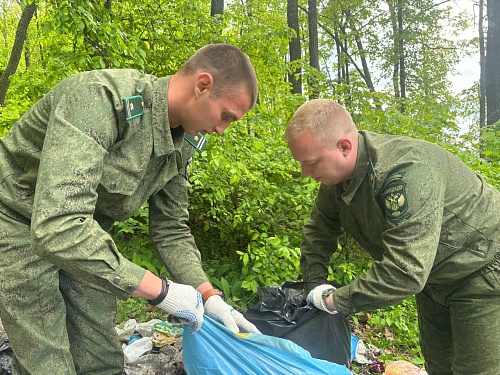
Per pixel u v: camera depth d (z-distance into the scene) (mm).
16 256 1764
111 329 2080
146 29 6176
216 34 6820
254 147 4348
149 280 1584
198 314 1677
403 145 1960
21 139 1757
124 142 1699
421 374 2527
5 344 2344
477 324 2143
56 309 1844
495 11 14727
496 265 2102
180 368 2389
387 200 1881
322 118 1928
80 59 4648
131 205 1896
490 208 2102
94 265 1482
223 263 4453
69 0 4516
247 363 1823
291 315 2141
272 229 4340
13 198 1767
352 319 4016
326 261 2480
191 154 2152
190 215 4719
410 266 1782
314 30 14203
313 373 1814
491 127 7207
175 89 1768
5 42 15797
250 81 1740
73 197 1452
